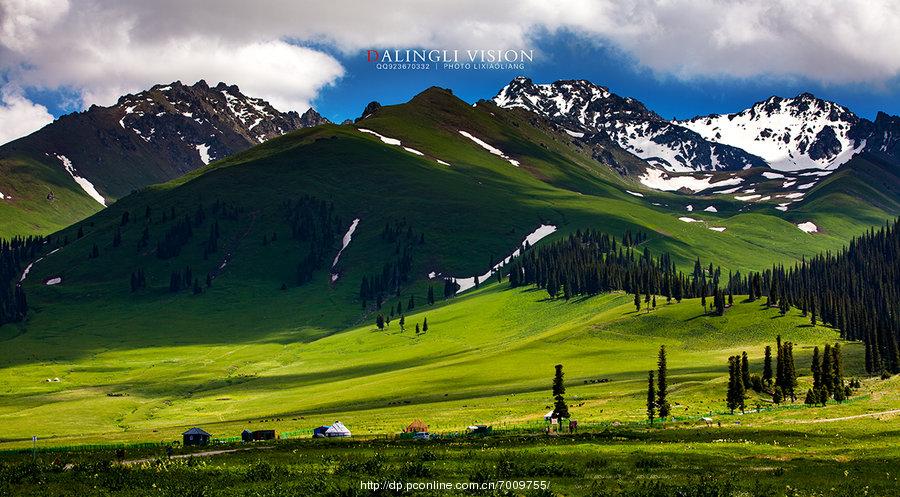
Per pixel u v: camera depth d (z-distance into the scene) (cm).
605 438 8975
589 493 5394
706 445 7931
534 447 8000
